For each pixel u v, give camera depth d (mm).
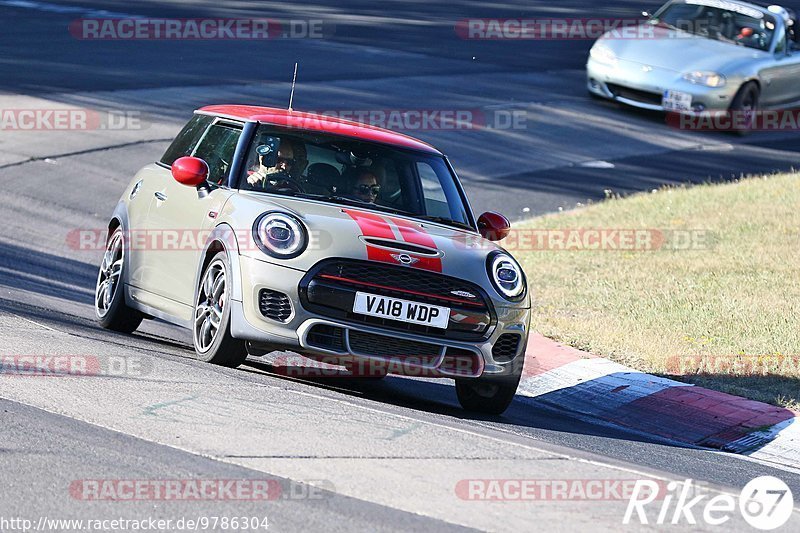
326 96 73062
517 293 26703
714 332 36719
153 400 22109
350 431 21672
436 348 25672
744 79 74938
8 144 57719
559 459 21891
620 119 76688
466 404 28031
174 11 101750
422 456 20562
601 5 127438
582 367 33000
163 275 29531
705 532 18172
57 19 92500
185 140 32156
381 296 25188
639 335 36125
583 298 41125
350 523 16594
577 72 90688
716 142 74375
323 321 24891
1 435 19031
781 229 51531
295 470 18828
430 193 29422
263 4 111875
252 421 21422
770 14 79562
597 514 18344
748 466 25109
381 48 93125
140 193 32031
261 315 25141
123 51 81688
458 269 26094
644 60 76062
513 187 60219
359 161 29125
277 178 28094
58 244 45000
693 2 80750
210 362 26797
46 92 67375
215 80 74625
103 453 18703
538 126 72750
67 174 54500
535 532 17109
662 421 29469
